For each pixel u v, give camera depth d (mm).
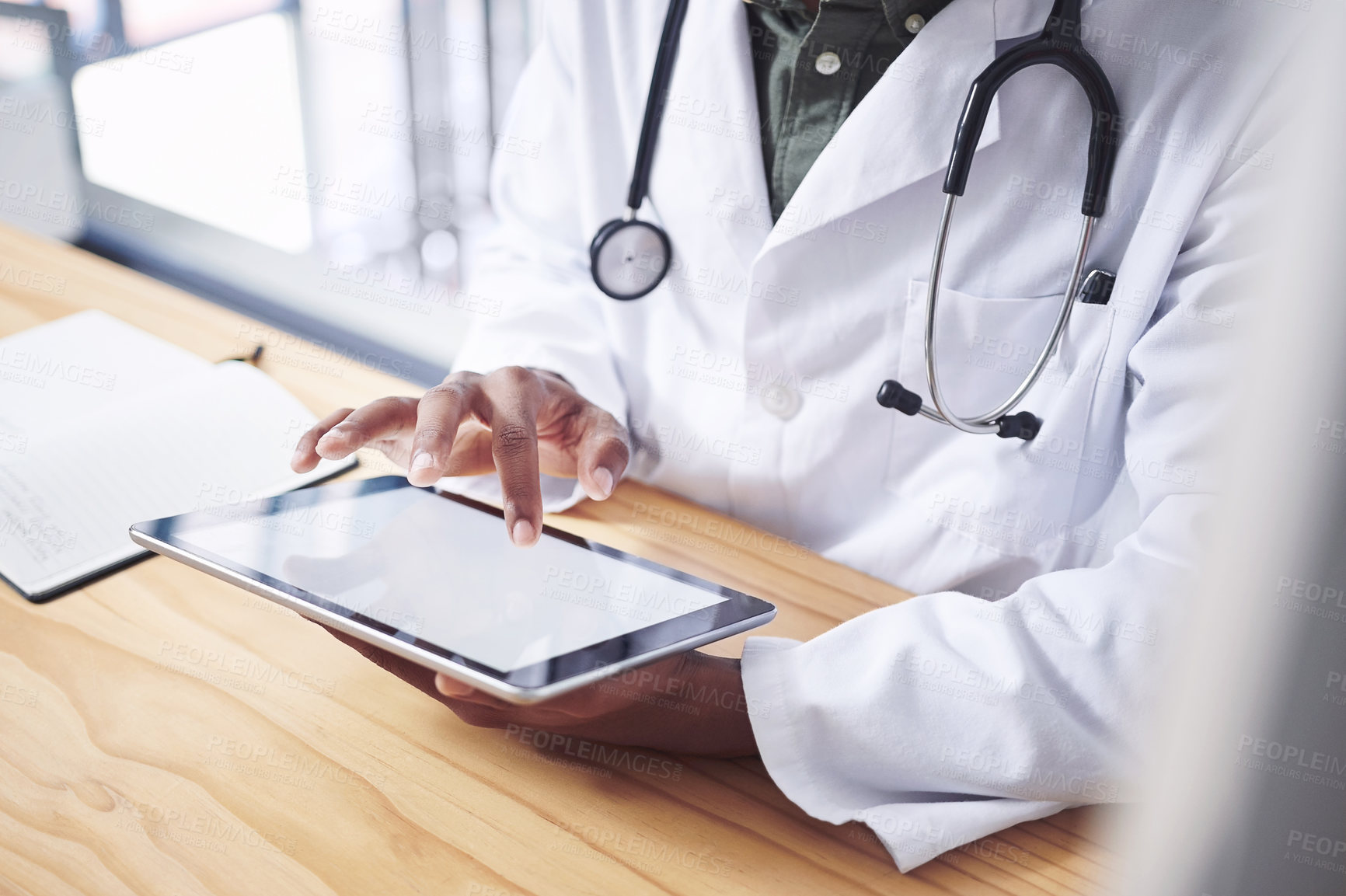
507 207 1120
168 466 845
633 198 918
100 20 1999
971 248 810
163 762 586
